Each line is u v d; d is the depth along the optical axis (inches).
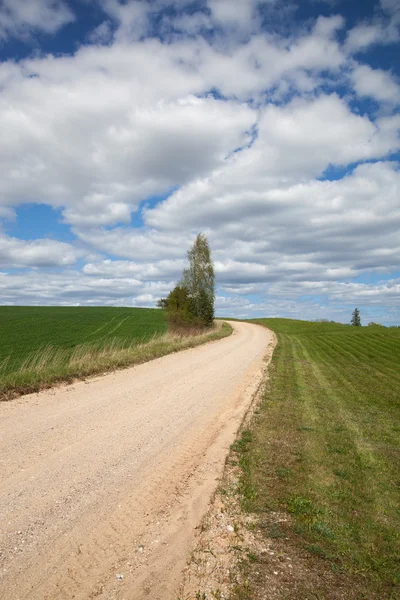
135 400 393.1
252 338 1441.9
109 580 126.6
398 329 1738.4
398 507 185.0
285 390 490.0
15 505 171.0
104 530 156.9
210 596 119.6
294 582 126.8
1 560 132.7
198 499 189.2
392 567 136.5
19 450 237.5
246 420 342.3
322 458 249.0
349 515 174.9
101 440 266.8
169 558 139.7
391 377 620.4
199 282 1812.3
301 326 2256.4
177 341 1028.5
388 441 294.7
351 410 394.0
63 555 138.4
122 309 2696.9
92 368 537.3
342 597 120.3
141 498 188.1
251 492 196.7
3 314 1962.4
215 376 570.6
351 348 1077.1
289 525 164.6
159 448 260.4
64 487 192.7
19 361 704.4
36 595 117.8
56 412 330.0
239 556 141.4
